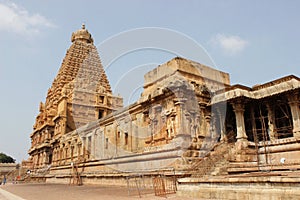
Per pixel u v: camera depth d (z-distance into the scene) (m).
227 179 13.66
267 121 26.02
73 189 28.25
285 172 17.34
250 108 26.41
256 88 26.16
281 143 22.56
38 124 83.88
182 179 16.56
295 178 10.95
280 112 25.55
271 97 24.31
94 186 32.03
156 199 15.52
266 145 23.28
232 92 25.27
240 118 24.78
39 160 74.69
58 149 58.53
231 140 25.41
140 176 24.97
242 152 22.12
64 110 60.62
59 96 71.12
